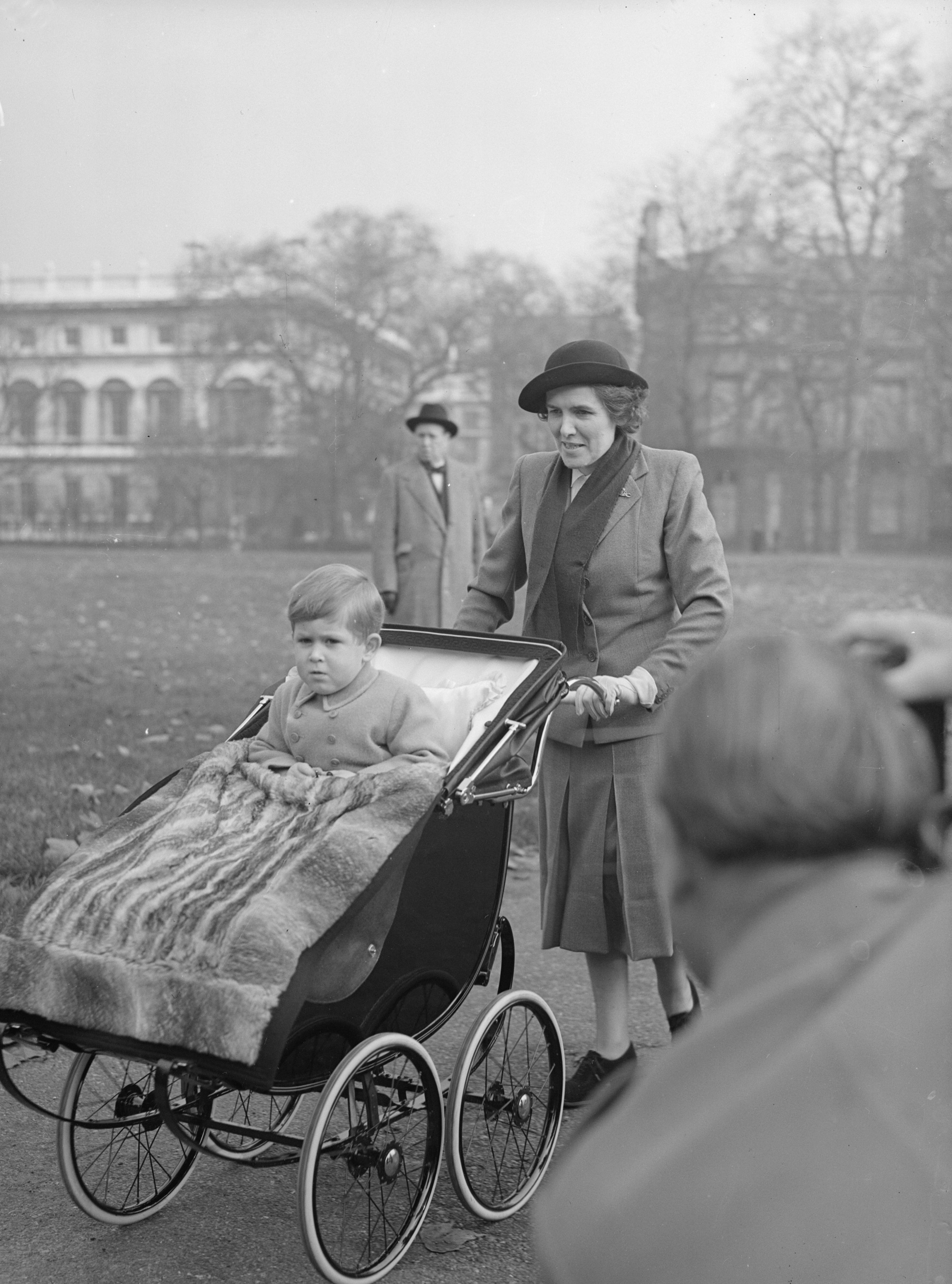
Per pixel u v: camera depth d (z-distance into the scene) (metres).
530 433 53.12
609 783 3.39
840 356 43.56
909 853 0.96
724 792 0.95
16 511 62.22
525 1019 3.18
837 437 44.91
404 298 55.03
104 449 76.69
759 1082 0.91
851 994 0.91
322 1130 2.48
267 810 2.62
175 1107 2.67
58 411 70.19
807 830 0.94
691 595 3.37
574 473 3.54
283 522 55.94
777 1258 0.87
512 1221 2.92
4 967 2.46
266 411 55.97
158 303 78.25
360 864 2.42
